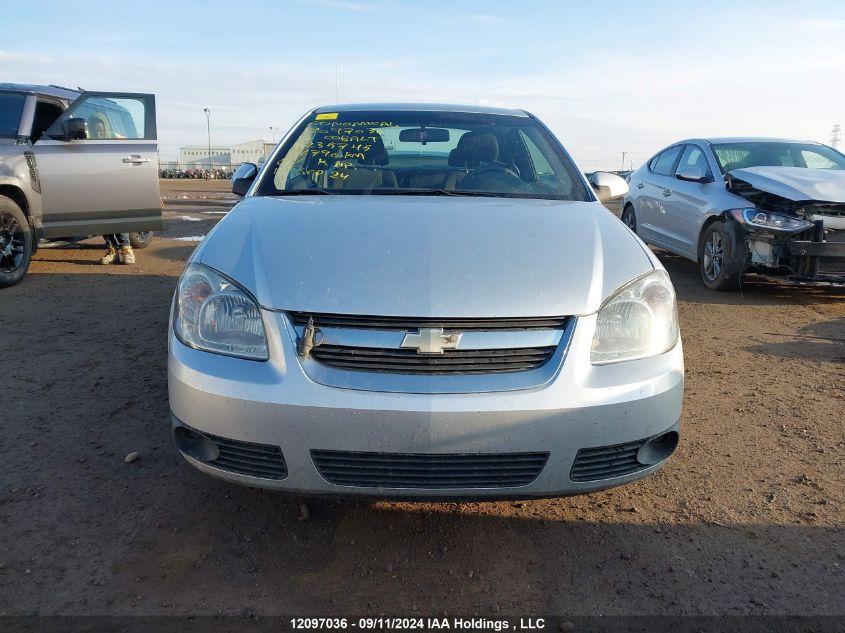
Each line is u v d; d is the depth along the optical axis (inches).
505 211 108.7
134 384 148.3
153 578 85.4
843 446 124.1
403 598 83.0
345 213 104.0
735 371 164.9
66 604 80.2
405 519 100.0
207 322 86.9
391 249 91.2
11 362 160.9
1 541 91.9
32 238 252.7
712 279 256.7
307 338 82.1
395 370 81.5
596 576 87.6
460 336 82.0
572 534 96.8
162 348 173.8
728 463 117.7
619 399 83.6
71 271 281.9
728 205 248.8
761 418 136.6
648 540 95.3
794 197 227.8
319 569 88.3
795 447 123.8
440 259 89.3
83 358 164.9
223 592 83.3
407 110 149.2
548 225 103.0
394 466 81.4
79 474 110.0
